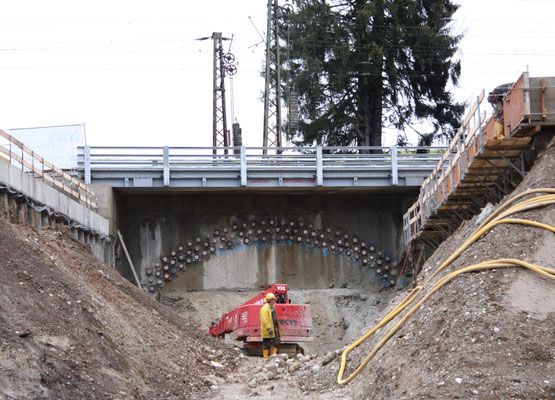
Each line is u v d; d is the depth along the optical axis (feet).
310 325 72.54
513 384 33.01
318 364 52.65
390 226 127.95
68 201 83.05
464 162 66.28
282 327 71.82
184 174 112.78
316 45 156.35
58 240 60.39
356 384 44.68
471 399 32.83
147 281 121.49
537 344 35.14
